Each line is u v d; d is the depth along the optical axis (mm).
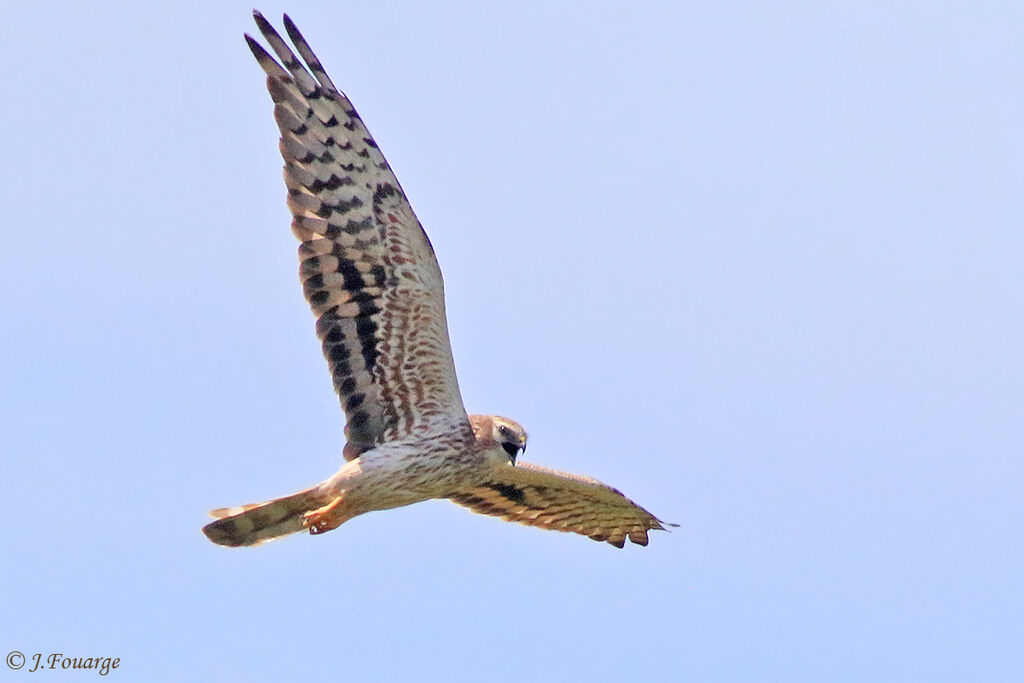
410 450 15117
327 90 14305
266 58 14188
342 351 14836
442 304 14781
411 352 14984
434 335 14930
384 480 15031
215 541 15109
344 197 14469
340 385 14922
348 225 14516
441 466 15266
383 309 14797
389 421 15211
